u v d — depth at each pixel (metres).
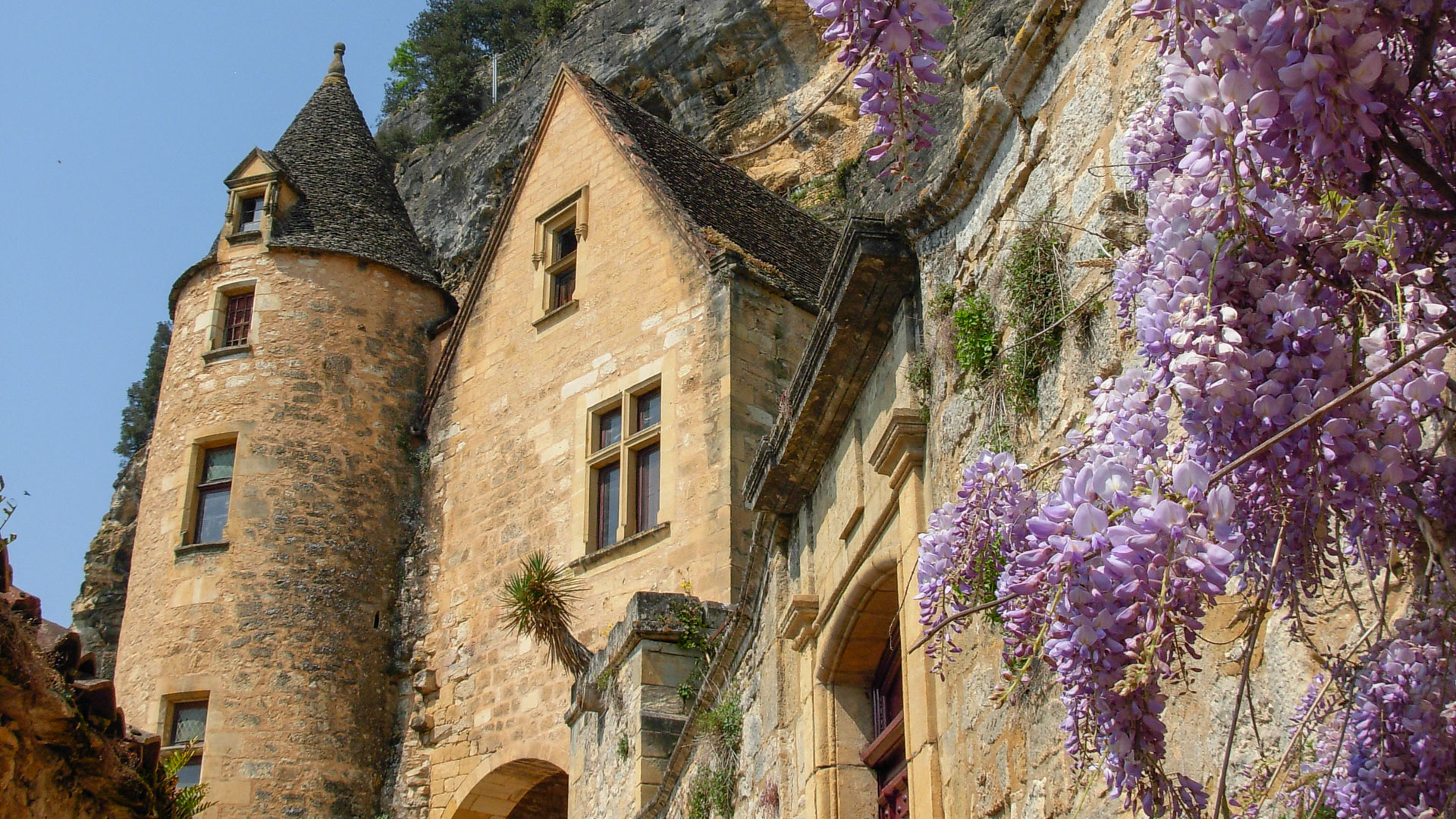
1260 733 3.67
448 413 20.50
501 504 18.92
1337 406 2.46
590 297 19.06
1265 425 2.59
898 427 6.73
